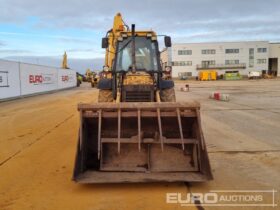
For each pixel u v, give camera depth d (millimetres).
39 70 28703
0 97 20922
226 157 6629
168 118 5297
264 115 12484
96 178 4867
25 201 4543
